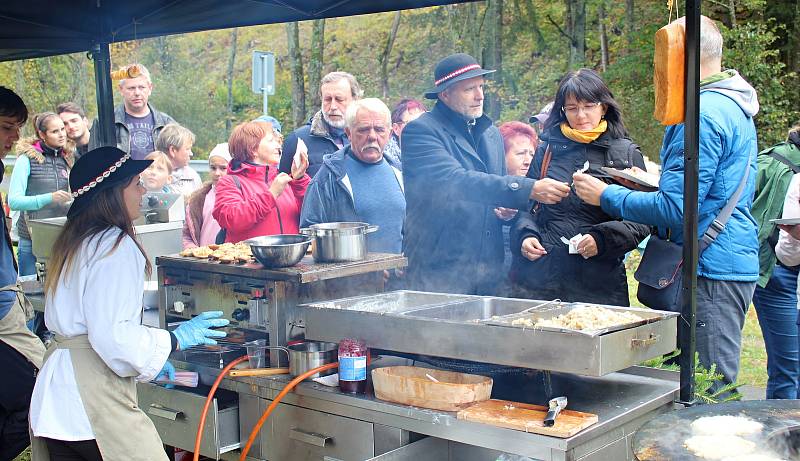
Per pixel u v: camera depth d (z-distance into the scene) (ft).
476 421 7.14
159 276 10.46
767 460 5.17
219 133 58.54
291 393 8.69
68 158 19.56
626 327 7.07
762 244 11.47
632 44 40.09
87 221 7.43
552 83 44.24
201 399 9.17
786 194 11.02
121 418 7.45
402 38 55.36
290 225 13.83
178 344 7.86
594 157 10.59
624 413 7.34
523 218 11.06
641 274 9.52
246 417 9.21
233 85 61.16
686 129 7.68
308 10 12.45
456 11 50.49
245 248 10.49
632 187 9.23
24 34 13.30
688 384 7.92
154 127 19.22
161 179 17.08
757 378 16.46
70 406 7.30
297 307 9.36
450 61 11.25
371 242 12.35
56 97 64.13
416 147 11.39
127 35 14.05
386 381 7.86
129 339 7.26
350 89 14.83
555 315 8.20
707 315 9.21
